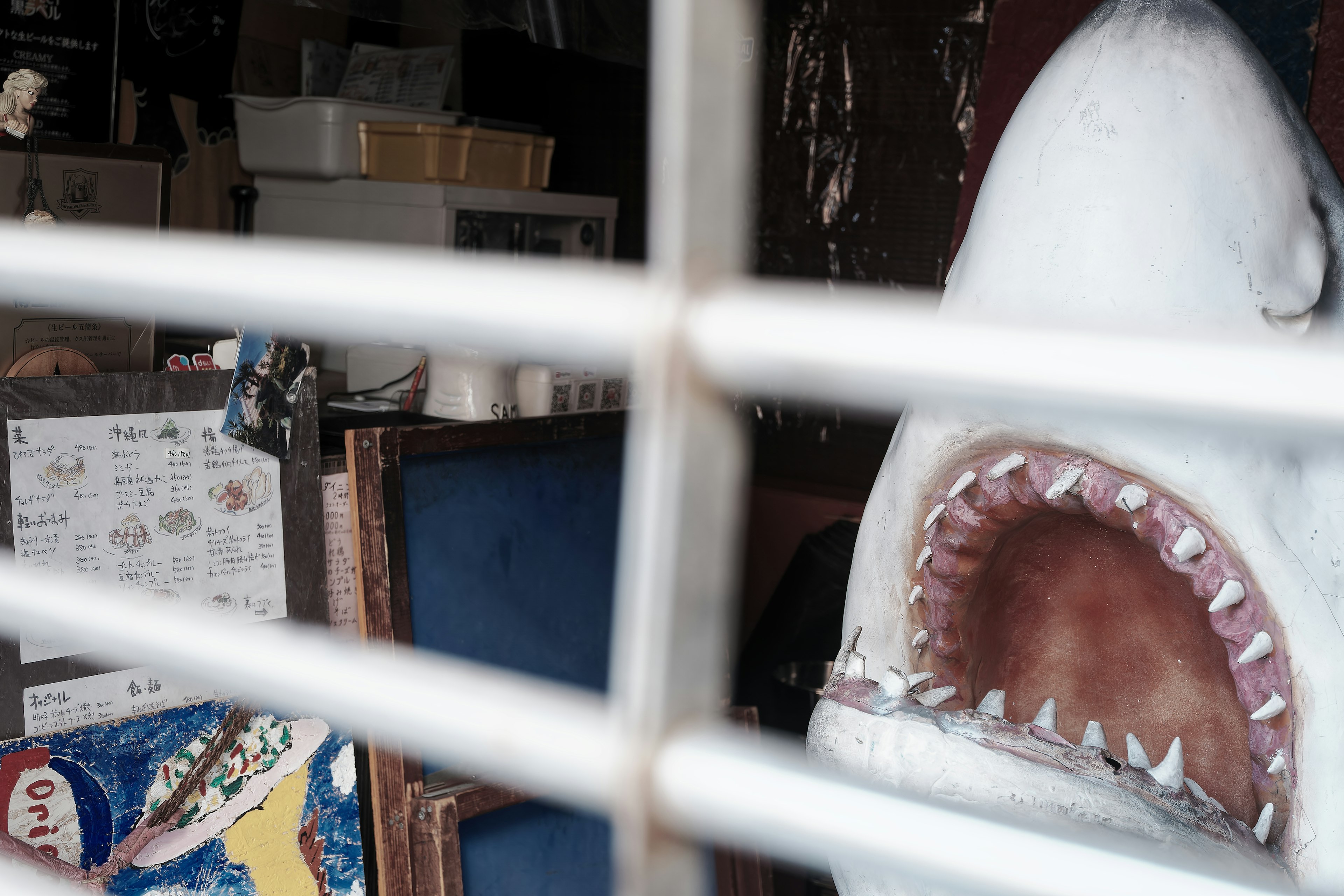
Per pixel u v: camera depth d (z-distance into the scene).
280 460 1.90
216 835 1.78
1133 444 1.05
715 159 0.19
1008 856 0.20
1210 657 1.32
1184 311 1.08
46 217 1.82
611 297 0.19
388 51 3.68
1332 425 0.17
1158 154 1.12
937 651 1.28
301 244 0.23
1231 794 1.30
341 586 2.04
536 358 0.19
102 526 1.70
